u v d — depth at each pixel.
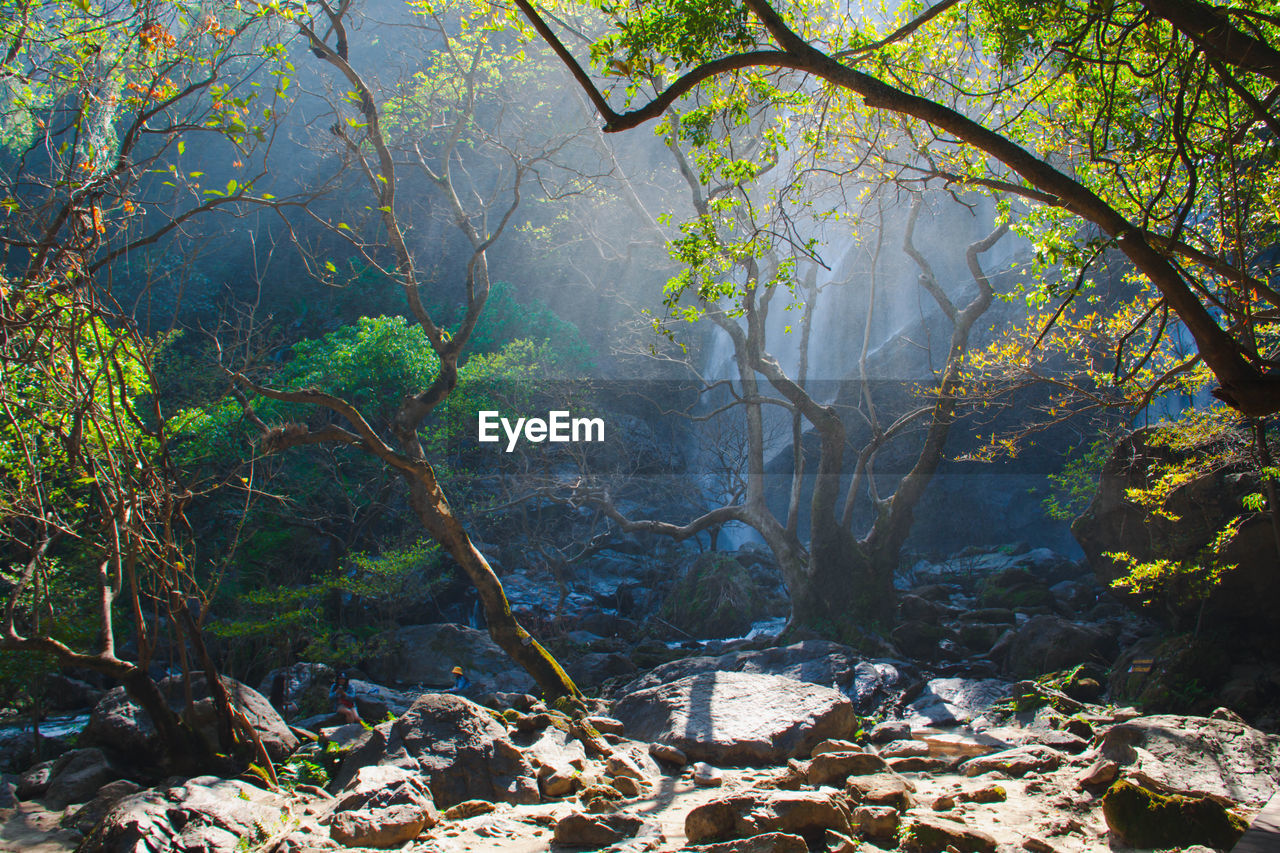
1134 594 16.02
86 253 8.46
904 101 6.03
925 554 34.28
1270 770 7.54
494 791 8.35
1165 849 5.79
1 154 20.58
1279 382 5.16
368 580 22.89
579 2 18.56
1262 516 13.23
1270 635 13.95
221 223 44.53
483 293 17.22
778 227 21.62
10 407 9.12
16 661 12.59
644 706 11.97
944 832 6.11
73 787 9.04
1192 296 5.50
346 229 12.05
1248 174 8.76
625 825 7.04
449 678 21.56
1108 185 9.75
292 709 17.70
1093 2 7.30
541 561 32.09
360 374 26.98
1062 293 9.65
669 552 34.81
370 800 7.79
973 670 17.72
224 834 7.11
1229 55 5.89
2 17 9.22
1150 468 13.94
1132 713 11.82
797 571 20.97
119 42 9.96
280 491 25.19
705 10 6.92
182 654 9.64
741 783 8.55
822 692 11.36
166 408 25.48
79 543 16.41
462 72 20.77
